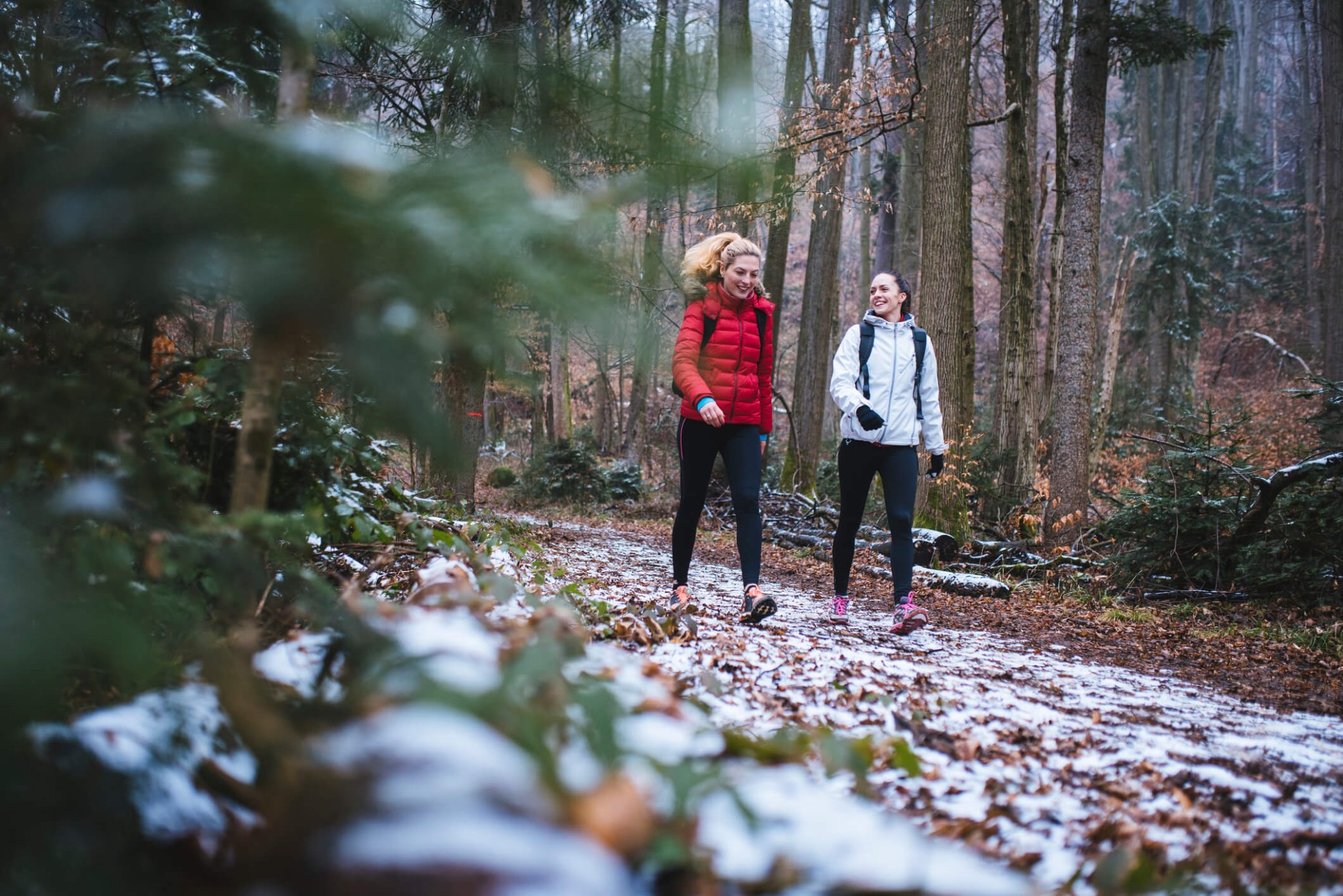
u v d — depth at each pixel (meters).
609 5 7.91
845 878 0.95
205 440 2.13
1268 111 44.88
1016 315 13.91
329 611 1.27
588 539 10.81
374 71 4.82
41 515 1.22
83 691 1.40
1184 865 1.44
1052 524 11.20
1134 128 34.78
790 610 5.39
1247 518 7.56
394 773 0.67
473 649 1.15
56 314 1.50
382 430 1.03
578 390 33.50
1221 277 30.28
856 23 15.47
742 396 4.53
